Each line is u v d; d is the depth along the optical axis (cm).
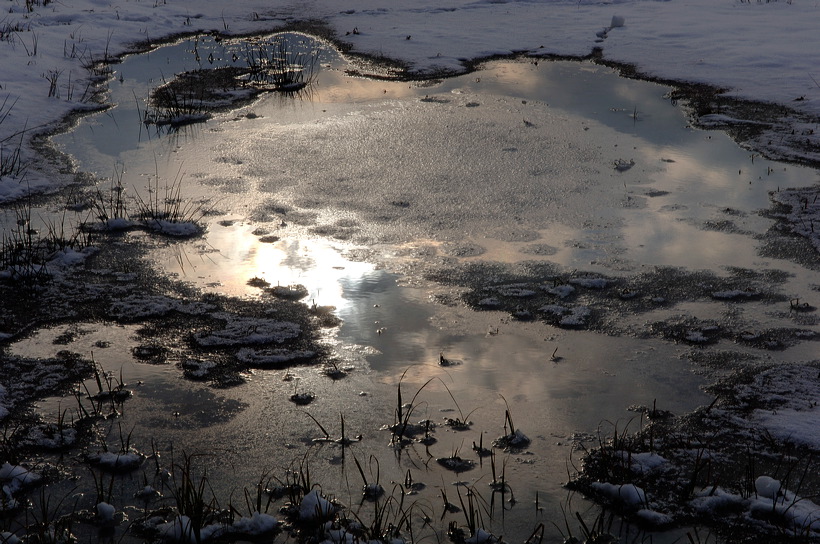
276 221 700
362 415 444
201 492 357
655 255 639
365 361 497
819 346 508
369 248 651
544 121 990
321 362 495
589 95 1107
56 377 470
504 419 443
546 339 523
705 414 443
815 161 855
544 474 398
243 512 367
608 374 484
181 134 938
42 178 781
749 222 704
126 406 447
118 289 576
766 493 376
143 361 491
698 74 1183
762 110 1027
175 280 595
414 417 443
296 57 1303
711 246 657
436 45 1363
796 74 1148
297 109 1041
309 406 451
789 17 1477
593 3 1695
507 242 664
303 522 360
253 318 542
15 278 583
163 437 422
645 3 1675
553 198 753
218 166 830
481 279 601
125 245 650
